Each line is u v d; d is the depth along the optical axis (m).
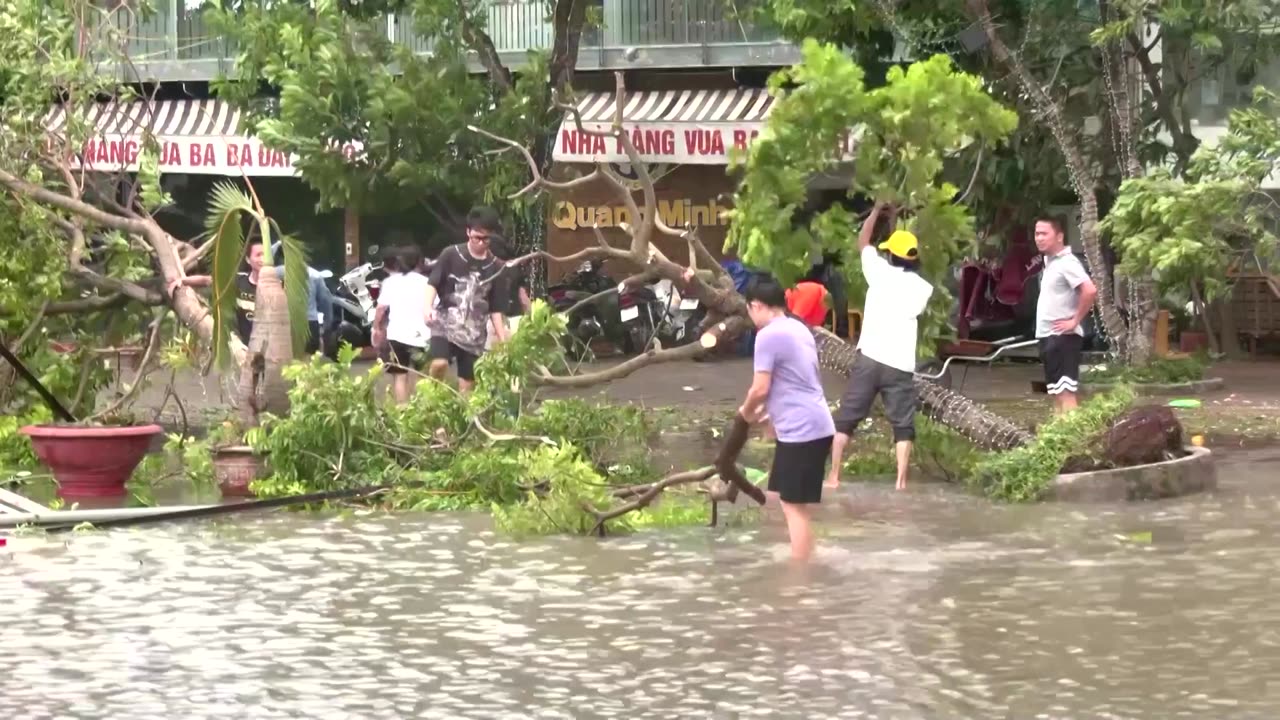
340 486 14.30
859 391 14.64
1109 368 22.62
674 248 30.36
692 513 13.20
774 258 14.84
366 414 14.39
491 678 8.63
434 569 11.45
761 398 11.48
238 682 8.61
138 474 15.74
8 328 16.61
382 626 9.80
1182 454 14.48
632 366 14.88
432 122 21.47
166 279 16.25
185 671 8.84
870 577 10.95
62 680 8.67
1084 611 9.95
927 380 15.23
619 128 14.16
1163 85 25.44
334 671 8.81
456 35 22.23
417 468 14.52
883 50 23.69
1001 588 10.57
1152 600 10.22
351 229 31.67
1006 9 23.38
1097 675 8.57
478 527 13.09
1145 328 22.80
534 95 22.22
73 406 16.88
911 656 8.98
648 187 14.35
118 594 10.70
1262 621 9.68
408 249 18.56
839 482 14.90
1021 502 13.84
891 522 12.95
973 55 23.83
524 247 23.45
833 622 9.74
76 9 17.02
